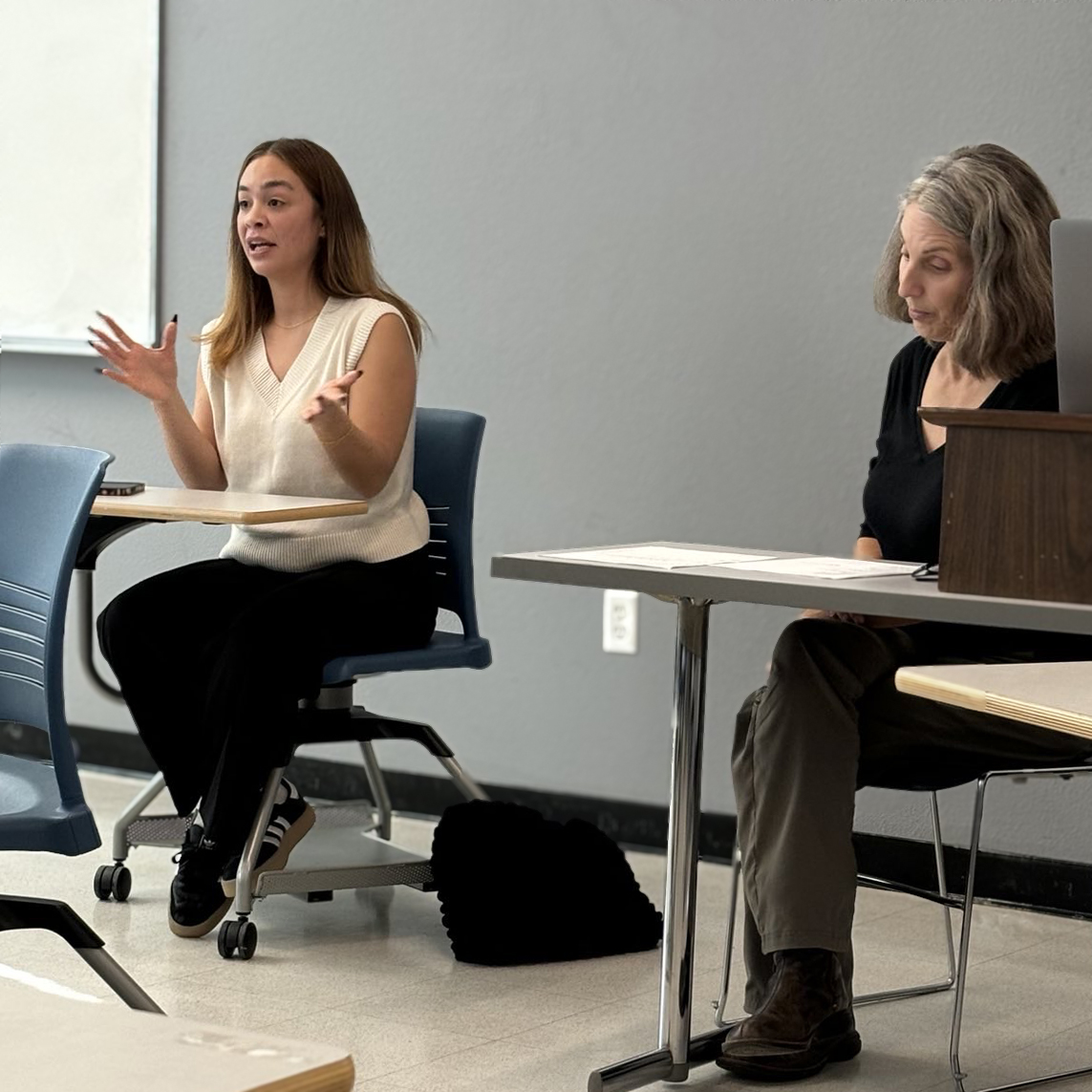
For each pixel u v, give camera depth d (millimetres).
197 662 4629
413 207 5973
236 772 4391
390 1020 3879
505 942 4328
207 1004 3965
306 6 6129
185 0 6359
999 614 2707
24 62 6621
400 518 4770
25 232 6672
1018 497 2746
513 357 5820
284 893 4500
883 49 5137
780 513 5391
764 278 5367
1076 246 2717
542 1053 3676
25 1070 1153
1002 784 5000
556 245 5715
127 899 4867
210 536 6449
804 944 3387
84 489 3068
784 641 3459
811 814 3393
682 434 5539
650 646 5617
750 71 5344
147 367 4898
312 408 4387
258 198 4848
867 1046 3742
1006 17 4945
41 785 3096
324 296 4945
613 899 4477
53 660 2986
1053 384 3561
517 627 5863
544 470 5789
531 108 5727
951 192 3570
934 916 4871
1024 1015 4004
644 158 5535
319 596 4531
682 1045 3414
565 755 5809
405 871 4504
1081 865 4898
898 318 3904
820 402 5301
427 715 6055
